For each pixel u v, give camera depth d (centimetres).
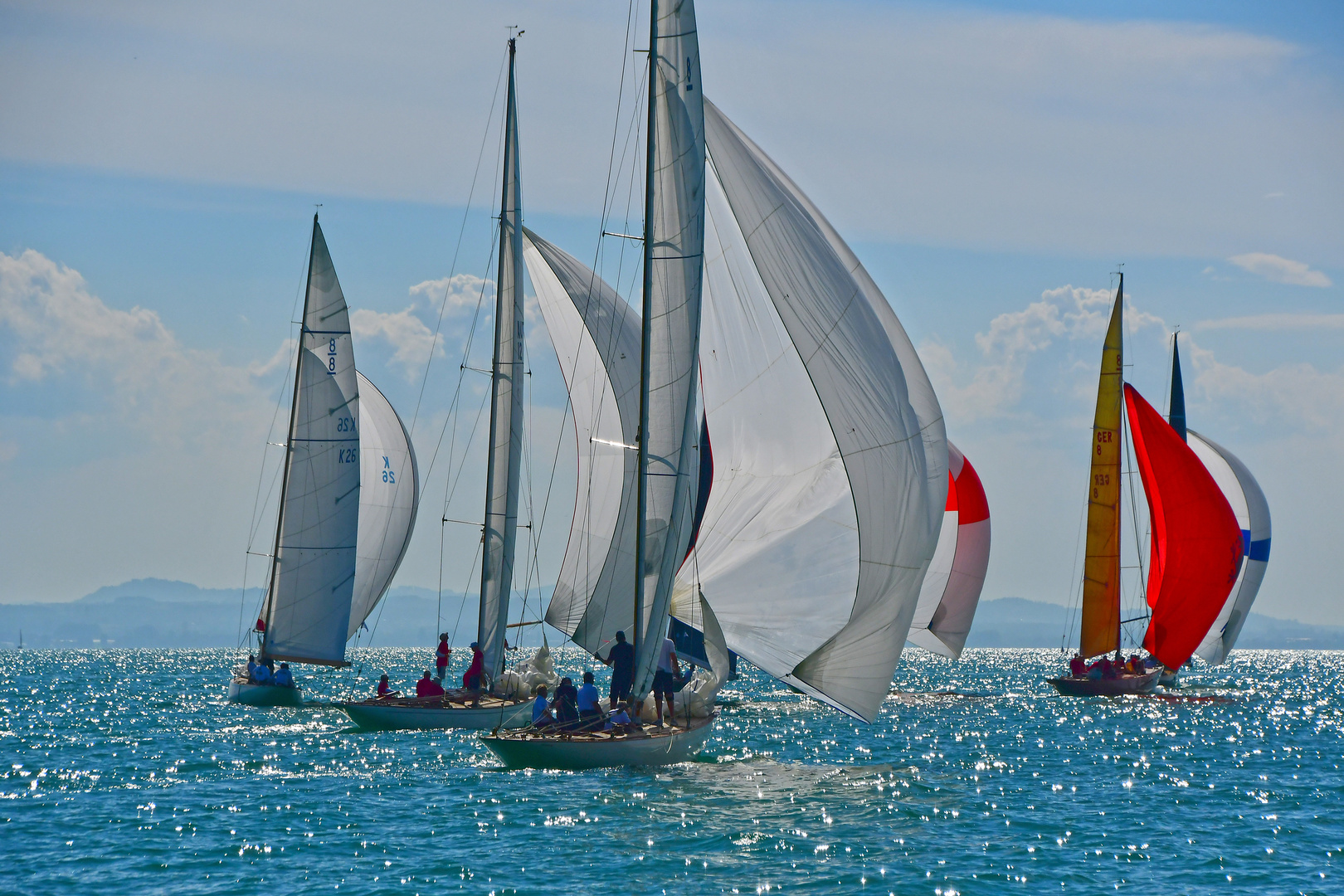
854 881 8256
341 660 19288
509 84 15888
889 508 11975
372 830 9525
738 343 12625
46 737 15938
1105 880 8381
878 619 12094
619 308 18188
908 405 12006
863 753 14775
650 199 11262
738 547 12606
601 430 18012
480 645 16162
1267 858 9056
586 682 11875
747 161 12288
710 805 10631
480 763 12900
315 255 19175
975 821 10238
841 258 12262
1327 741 16862
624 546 17588
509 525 16050
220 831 9494
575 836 9344
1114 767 13662
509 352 15938
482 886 8044
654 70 11281
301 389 19188
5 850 8881
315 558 19262
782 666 12281
